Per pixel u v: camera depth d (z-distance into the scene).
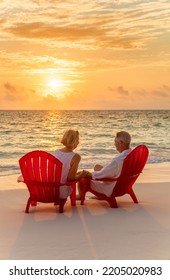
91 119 66.06
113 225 4.79
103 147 20.88
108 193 5.67
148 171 10.46
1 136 32.19
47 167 5.18
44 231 4.56
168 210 5.56
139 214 5.33
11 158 16.80
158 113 105.19
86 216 5.22
